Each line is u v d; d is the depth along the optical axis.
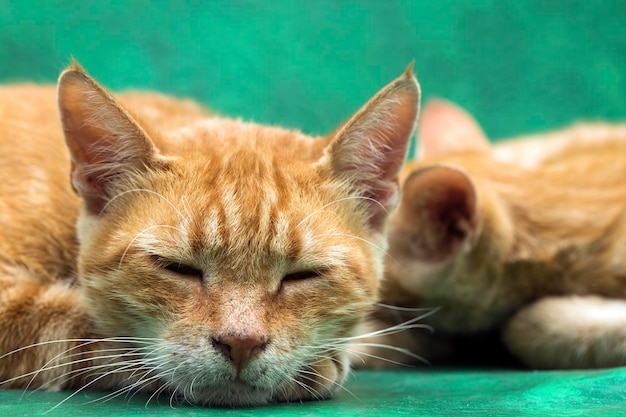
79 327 0.46
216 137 0.48
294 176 0.45
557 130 0.89
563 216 0.58
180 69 0.97
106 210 0.45
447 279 0.56
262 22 0.99
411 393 0.47
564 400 0.44
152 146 0.45
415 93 0.47
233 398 0.43
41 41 0.95
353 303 0.45
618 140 0.69
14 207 0.48
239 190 0.44
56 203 0.49
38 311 0.46
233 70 0.98
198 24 0.98
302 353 0.44
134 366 0.45
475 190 0.54
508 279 0.57
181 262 0.43
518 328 0.56
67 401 0.44
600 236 0.57
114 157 0.45
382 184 0.48
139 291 0.43
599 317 0.54
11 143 0.50
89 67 0.95
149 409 0.42
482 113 1.01
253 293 0.43
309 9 1.00
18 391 0.46
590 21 1.01
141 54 0.96
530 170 0.61
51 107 0.54
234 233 0.43
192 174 0.44
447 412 0.42
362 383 0.51
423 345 0.59
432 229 0.56
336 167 0.47
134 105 0.56
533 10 1.01
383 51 1.01
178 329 0.43
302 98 0.99
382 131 0.47
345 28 1.00
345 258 0.45
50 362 0.46
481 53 1.01
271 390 0.44
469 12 1.01
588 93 1.01
